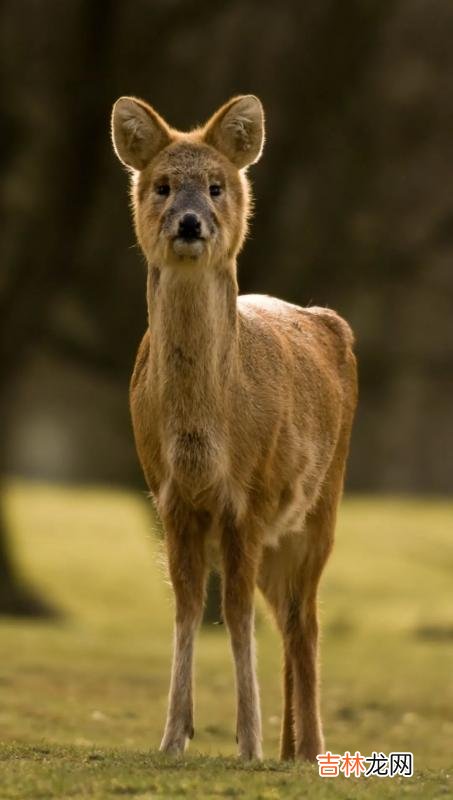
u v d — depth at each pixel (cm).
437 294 7225
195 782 2228
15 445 12769
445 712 4191
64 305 6919
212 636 6369
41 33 6375
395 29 6644
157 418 2616
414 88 6688
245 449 2617
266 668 4947
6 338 6744
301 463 2809
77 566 8075
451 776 2517
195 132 2711
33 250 6600
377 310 7506
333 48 6506
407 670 4981
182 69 6431
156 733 3553
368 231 6850
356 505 10831
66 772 2334
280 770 2425
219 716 3966
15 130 6438
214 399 2572
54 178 6506
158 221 2594
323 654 5478
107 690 4184
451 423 11056
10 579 7088
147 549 8669
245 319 2744
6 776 2300
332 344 3147
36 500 10200
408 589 7919
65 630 6172
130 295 6850
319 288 6831
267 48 6494
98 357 6962
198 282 2548
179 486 2591
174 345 2566
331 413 2986
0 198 6512
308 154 6644
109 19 6325
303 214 6706
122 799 2147
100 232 6731
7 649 4909
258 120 2680
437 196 6850
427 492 11794
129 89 6397
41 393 9194
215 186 2620
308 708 2938
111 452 12775
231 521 2608
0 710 3672
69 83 6378
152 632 6562
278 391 2708
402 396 10012
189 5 6359
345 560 8525
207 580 2666
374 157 6731
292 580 2989
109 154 6506
